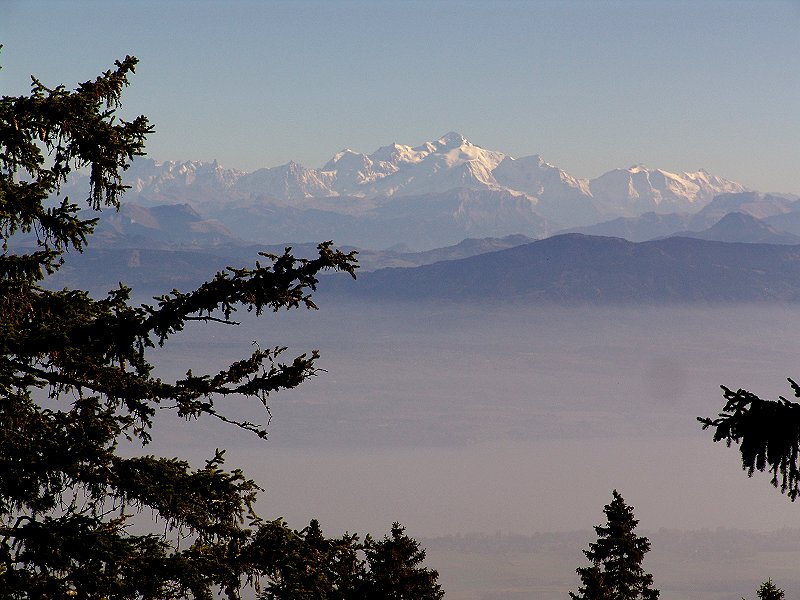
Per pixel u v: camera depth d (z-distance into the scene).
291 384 48.62
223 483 47.12
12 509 44.62
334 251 47.06
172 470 47.03
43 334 46.47
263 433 48.59
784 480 29.58
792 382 30.52
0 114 47.31
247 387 48.50
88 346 47.47
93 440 46.56
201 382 48.28
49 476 45.88
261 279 46.59
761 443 29.84
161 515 46.72
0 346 45.44
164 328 47.19
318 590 47.03
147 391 47.66
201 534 46.91
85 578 43.06
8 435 45.59
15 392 46.78
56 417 47.44
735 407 30.67
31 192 48.62
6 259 48.31
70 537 43.00
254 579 46.25
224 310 46.78
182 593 44.38
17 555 43.00
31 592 41.81
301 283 46.69
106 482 46.31
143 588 43.62
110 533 44.47
